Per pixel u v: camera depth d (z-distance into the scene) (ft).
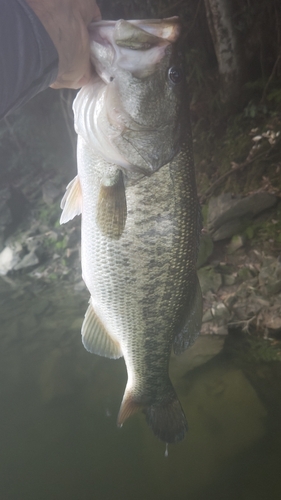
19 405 2.62
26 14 0.71
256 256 3.62
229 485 2.01
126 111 1.16
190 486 2.02
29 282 4.79
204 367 2.81
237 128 4.73
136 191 1.26
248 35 4.78
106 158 1.21
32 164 6.75
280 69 4.78
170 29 1.16
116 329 1.42
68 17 0.89
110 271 1.34
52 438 2.36
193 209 1.34
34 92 0.76
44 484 2.08
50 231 5.50
